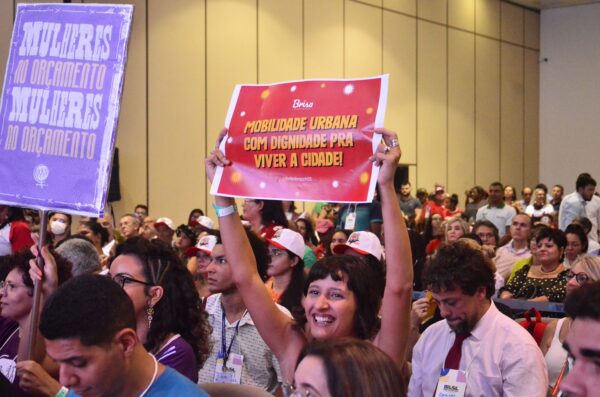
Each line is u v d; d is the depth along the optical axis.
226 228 3.14
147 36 13.16
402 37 18.47
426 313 4.56
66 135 3.01
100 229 8.54
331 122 2.86
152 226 10.38
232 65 14.56
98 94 2.96
